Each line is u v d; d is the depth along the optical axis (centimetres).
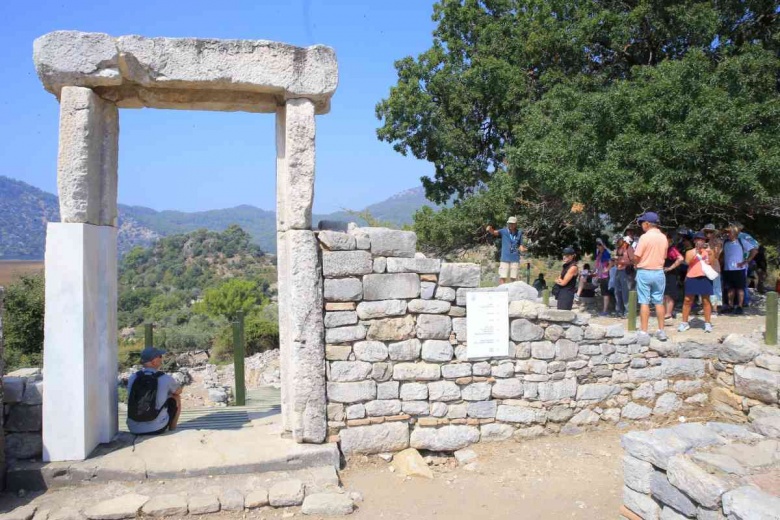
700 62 1207
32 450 550
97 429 584
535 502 548
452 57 2038
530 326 693
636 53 1730
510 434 683
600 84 1659
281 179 629
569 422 712
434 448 652
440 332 655
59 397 543
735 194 1134
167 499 510
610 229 1667
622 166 1140
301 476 565
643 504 445
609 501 548
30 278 1783
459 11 2027
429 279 654
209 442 609
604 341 732
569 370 711
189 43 564
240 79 572
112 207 603
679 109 1136
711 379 783
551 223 1587
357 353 629
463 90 1970
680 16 1483
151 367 646
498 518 516
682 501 401
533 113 1528
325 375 621
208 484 543
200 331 2420
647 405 754
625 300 1169
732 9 1540
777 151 1102
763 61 1350
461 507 538
